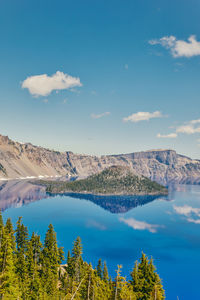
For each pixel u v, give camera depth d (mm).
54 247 74500
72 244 163250
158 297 42344
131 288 44125
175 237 184750
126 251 152500
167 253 150125
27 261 62500
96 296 46438
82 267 74188
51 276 66125
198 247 162000
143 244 167750
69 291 60312
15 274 53969
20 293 46688
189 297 97000
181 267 128875
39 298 54000
